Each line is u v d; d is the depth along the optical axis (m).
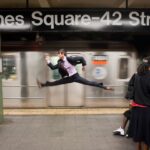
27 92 10.82
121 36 12.46
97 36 12.61
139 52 12.29
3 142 6.41
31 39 12.43
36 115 9.31
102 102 10.88
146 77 5.10
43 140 6.55
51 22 9.22
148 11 9.27
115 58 10.86
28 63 10.80
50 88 10.80
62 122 8.26
